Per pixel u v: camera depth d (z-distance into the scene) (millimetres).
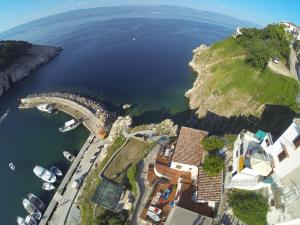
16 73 144875
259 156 47094
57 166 88062
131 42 196625
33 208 73812
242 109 96250
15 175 86500
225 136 62344
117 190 60281
